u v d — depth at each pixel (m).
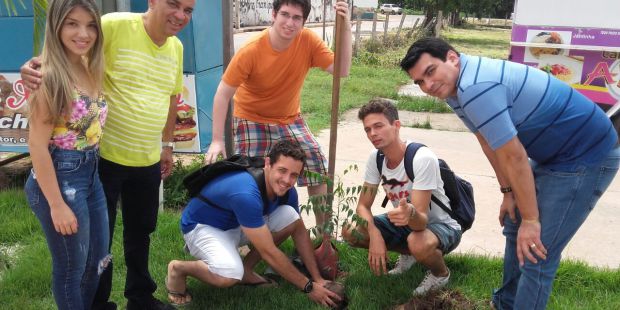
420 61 2.53
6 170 6.13
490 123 2.48
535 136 2.64
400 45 21.06
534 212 2.62
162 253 3.98
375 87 11.55
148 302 3.27
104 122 2.67
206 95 5.46
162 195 4.80
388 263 3.93
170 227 4.32
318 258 3.62
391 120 3.30
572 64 7.42
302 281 3.34
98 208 2.78
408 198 3.45
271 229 3.54
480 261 3.90
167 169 3.48
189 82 5.19
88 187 2.66
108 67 2.79
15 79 5.12
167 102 3.01
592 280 3.71
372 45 18.59
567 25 7.28
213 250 3.24
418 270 3.75
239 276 3.24
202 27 5.27
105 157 2.88
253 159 3.37
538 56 7.55
